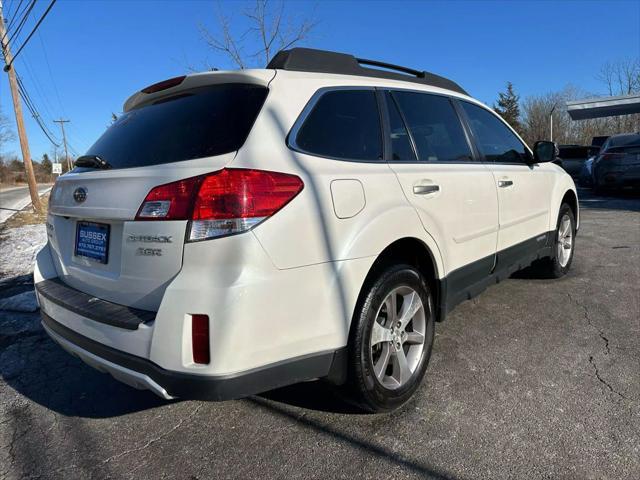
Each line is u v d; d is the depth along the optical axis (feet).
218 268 6.47
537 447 7.66
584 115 71.05
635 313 13.23
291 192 6.96
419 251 9.61
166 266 6.81
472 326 12.73
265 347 6.68
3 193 124.06
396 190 8.68
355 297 7.72
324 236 7.30
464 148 11.44
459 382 9.81
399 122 9.66
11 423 9.14
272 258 6.67
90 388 10.50
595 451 7.50
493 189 11.69
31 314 15.60
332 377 7.72
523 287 15.96
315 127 7.90
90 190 8.10
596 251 20.86
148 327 6.75
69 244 9.13
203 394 6.46
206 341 6.41
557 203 15.65
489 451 7.63
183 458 7.86
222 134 7.19
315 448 7.94
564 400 8.99
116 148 8.50
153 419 9.09
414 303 9.16
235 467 7.57
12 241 32.07
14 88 57.00
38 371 11.44
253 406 9.35
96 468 7.71
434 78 11.71
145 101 9.41
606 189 43.24
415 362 9.31
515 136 14.16
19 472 7.67
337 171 7.79
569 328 12.39
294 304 6.94
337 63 9.11
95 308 7.68
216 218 6.48
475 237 10.98
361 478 7.18
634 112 68.95
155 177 7.03
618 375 9.84
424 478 7.11
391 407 8.66
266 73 7.83
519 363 10.54
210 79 8.09
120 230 7.64
